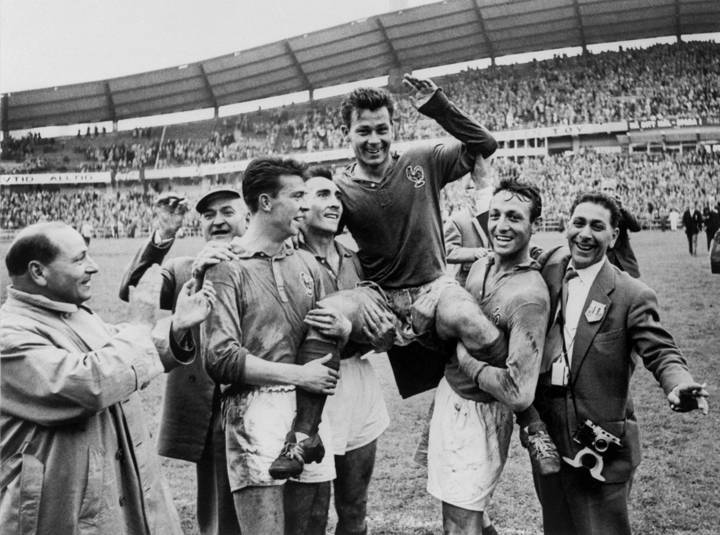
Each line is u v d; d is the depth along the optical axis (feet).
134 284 13.76
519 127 85.51
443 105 11.88
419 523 16.10
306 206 11.75
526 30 84.48
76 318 10.16
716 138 79.46
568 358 11.14
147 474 10.19
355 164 12.78
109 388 9.05
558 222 71.77
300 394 10.20
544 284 11.02
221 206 14.12
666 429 22.86
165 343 9.82
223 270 10.34
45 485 8.98
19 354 9.00
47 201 97.55
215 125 100.27
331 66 90.43
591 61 89.97
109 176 98.02
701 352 32.22
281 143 94.07
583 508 11.05
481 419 11.01
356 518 12.81
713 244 51.06
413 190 12.05
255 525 10.07
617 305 11.14
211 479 13.20
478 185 12.59
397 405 26.37
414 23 84.94
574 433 10.89
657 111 81.92
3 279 53.06
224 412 10.62
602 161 80.07
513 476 19.02
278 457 9.71
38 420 8.97
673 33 83.30
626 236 14.96
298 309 10.78
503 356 10.59
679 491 18.02
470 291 11.77
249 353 10.19
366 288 11.51
